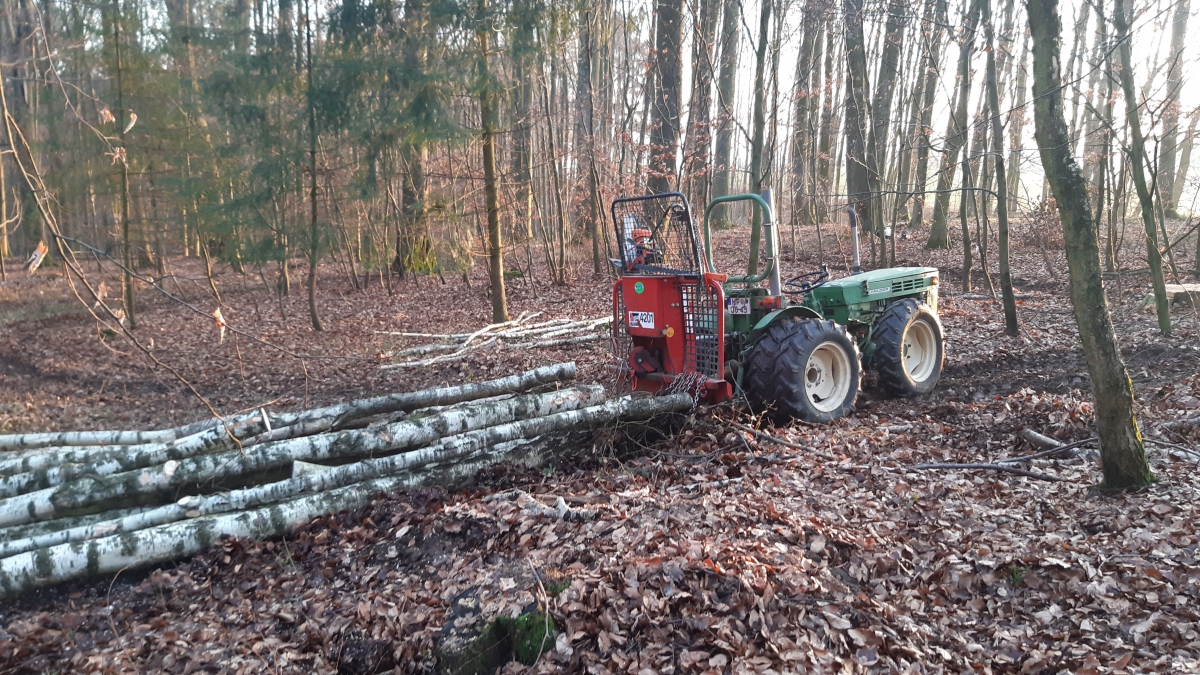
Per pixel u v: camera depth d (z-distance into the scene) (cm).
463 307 1393
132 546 378
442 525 397
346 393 812
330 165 1284
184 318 1400
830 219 2228
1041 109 379
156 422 723
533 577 327
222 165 1307
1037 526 369
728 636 279
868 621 292
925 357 707
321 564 381
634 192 1526
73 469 441
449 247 1410
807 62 1745
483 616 306
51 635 336
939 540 362
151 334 1238
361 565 378
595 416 511
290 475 457
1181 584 301
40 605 364
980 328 937
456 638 298
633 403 529
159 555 383
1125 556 325
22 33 1105
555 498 427
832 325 598
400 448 470
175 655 314
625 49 1641
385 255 1514
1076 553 332
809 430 557
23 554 367
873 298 686
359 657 306
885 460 484
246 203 1195
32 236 1570
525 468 496
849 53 1490
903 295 721
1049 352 798
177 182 1262
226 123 1270
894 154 1791
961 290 1259
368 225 1482
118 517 414
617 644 283
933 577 329
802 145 1873
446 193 1426
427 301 1501
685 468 494
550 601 305
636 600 300
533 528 386
